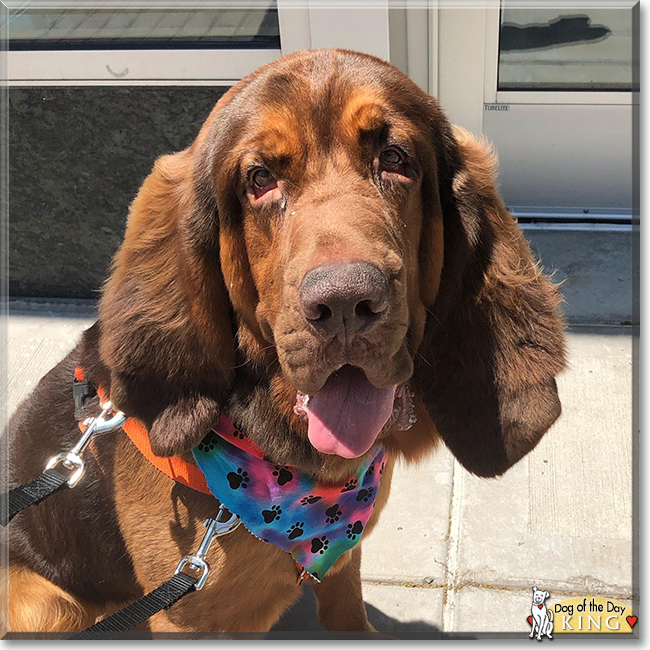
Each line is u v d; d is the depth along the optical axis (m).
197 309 0.53
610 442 0.87
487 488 0.83
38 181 1.12
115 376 0.54
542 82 1.13
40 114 1.08
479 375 0.56
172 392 0.54
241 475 0.54
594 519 0.79
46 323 1.14
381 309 0.42
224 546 0.54
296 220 0.47
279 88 0.50
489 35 1.10
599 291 1.07
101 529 0.60
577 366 0.96
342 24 0.98
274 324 0.50
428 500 0.82
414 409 0.58
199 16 1.04
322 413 0.48
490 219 0.55
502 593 0.72
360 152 0.49
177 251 0.54
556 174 1.19
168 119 1.06
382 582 0.74
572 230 1.18
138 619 0.48
